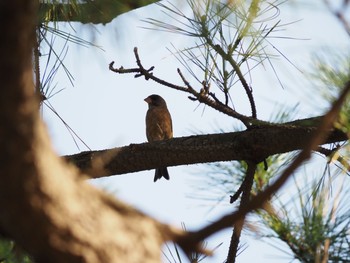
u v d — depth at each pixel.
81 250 2.82
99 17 5.27
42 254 2.81
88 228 2.85
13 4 2.28
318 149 5.87
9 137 2.43
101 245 2.88
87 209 2.89
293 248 4.49
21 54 2.35
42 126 2.55
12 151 2.46
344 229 4.43
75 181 2.89
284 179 3.17
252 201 3.19
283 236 4.53
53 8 5.57
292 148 6.44
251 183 6.42
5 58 2.33
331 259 4.36
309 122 6.28
